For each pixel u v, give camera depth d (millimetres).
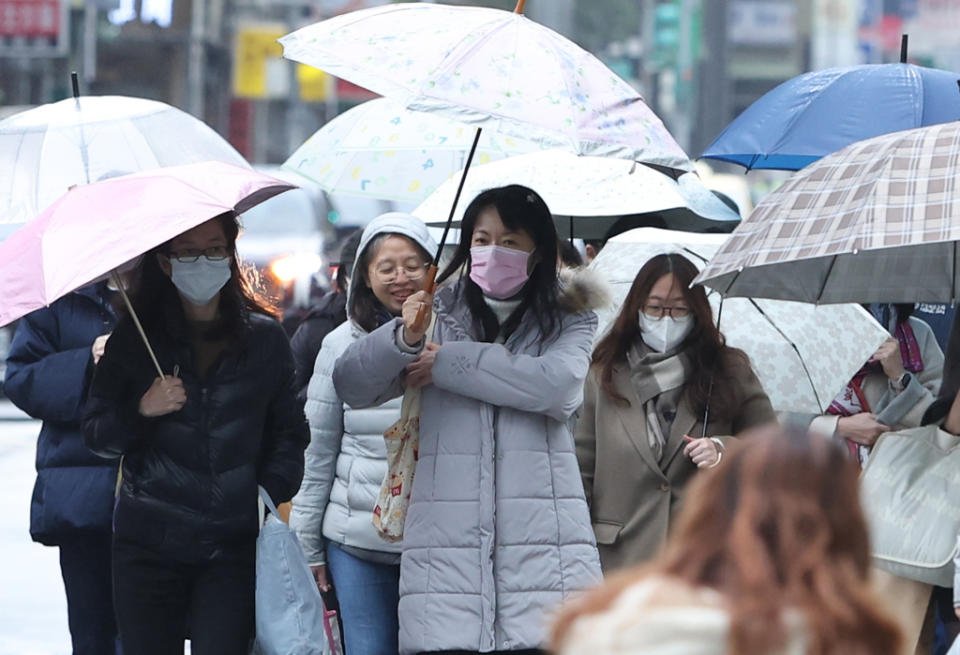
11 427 51344
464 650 15898
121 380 16188
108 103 20469
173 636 16438
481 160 21328
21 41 102062
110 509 19656
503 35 15781
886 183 14266
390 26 16188
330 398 18828
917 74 21312
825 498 8758
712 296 20422
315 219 58250
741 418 18016
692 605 8555
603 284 16797
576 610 8805
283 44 16234
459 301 16828
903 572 16203
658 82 173000
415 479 16359
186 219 15391
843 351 20141
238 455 16250
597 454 18062
